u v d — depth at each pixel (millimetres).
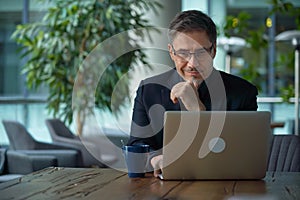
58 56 6824
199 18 2346
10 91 9000
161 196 1917
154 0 7039
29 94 8852
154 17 7156
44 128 8688
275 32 9188
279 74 9062
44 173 2420
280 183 2191
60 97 6961
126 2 6848
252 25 9273
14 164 5047
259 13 9289
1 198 1867
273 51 9078
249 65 8320
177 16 2400
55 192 1978
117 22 6633
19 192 1974
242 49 9039
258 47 7590
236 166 2234
